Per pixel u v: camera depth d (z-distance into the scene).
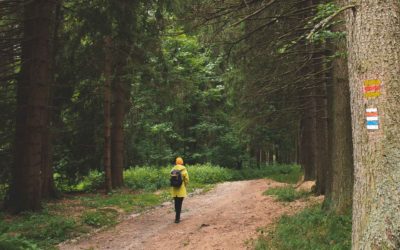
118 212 13.65
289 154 46.72
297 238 7.85
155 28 16.41
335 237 7.38
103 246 9.13
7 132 14.85
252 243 8.14
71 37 16.72
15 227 10.24
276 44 12.17
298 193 15.45
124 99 20.86
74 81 18.00
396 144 4.18
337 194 9.04
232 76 19.20
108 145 18.53
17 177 12.74
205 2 10.66
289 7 10.98
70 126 19.70
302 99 17.97
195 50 30.36
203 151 35.12
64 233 10.14
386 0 4.34
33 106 12.89
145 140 31.16
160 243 9.15
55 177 20.77
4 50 13.72
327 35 6.20
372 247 4.17
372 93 4.30
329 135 11.14
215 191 20.78
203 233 9.68
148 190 20.00
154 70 17.81
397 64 4.27
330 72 11.97
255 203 14.38
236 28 12.14
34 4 13.15
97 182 20.55
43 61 13.18
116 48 17.41
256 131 28.73
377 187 4.21
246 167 36.75
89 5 15.02
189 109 32.88
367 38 4.38
